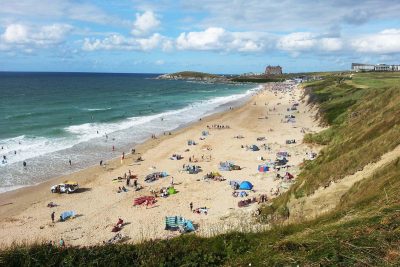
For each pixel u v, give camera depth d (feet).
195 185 127.65
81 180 135.33
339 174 72.64
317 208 66.80
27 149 173.68
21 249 34.24
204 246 36.01
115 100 404.16
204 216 99.50
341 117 199.41
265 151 171.42
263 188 120.78
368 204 41.34
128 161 159.63
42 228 96.89
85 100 396.57
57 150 173.88
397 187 43.16
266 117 268.41
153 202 112.37
